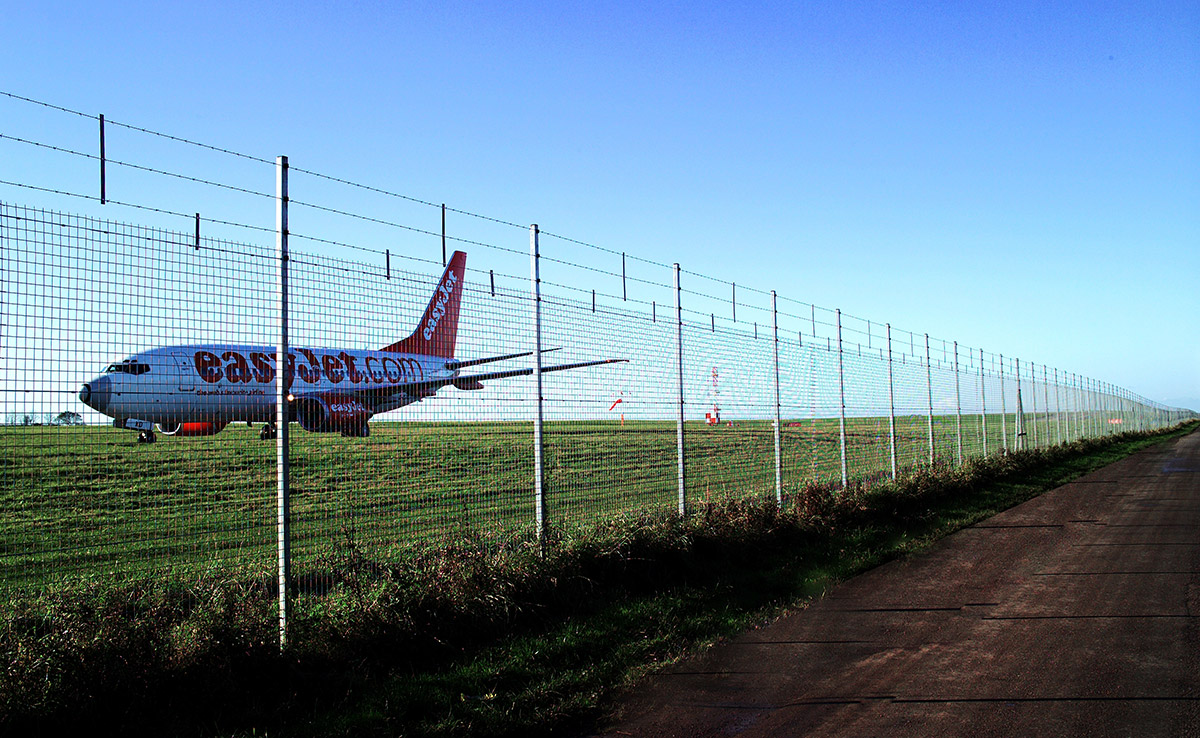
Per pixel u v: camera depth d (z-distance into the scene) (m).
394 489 8.57
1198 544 10.44
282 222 5.71
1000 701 4.83
